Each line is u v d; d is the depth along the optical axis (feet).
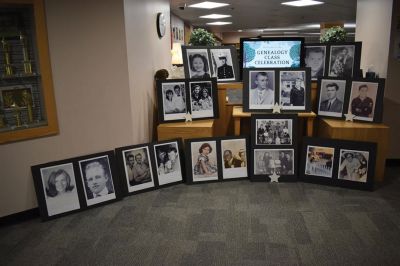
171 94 11.75
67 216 9.18
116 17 9.77
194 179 10.96
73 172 9.43
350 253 7.22
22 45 8.80
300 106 11.46
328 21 35.14
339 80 11.57
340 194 10.11
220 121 12.88
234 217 8.80
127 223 8.67
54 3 8.91
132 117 10.59
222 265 6.88
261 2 22.90
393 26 11.81
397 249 7.35
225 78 12.87
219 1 22.54
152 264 6.97
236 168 11.15
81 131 9.86
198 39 13.69
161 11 14.82
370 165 10.27
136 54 11.07
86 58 9.59
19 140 8.82
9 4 8.30
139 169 10.42
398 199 9.77
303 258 7.06
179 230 8.25
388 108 12.38
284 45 12.53
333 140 10.60
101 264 7.03
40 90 9.11
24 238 8.16
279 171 10.99
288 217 8.77
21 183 9.04
